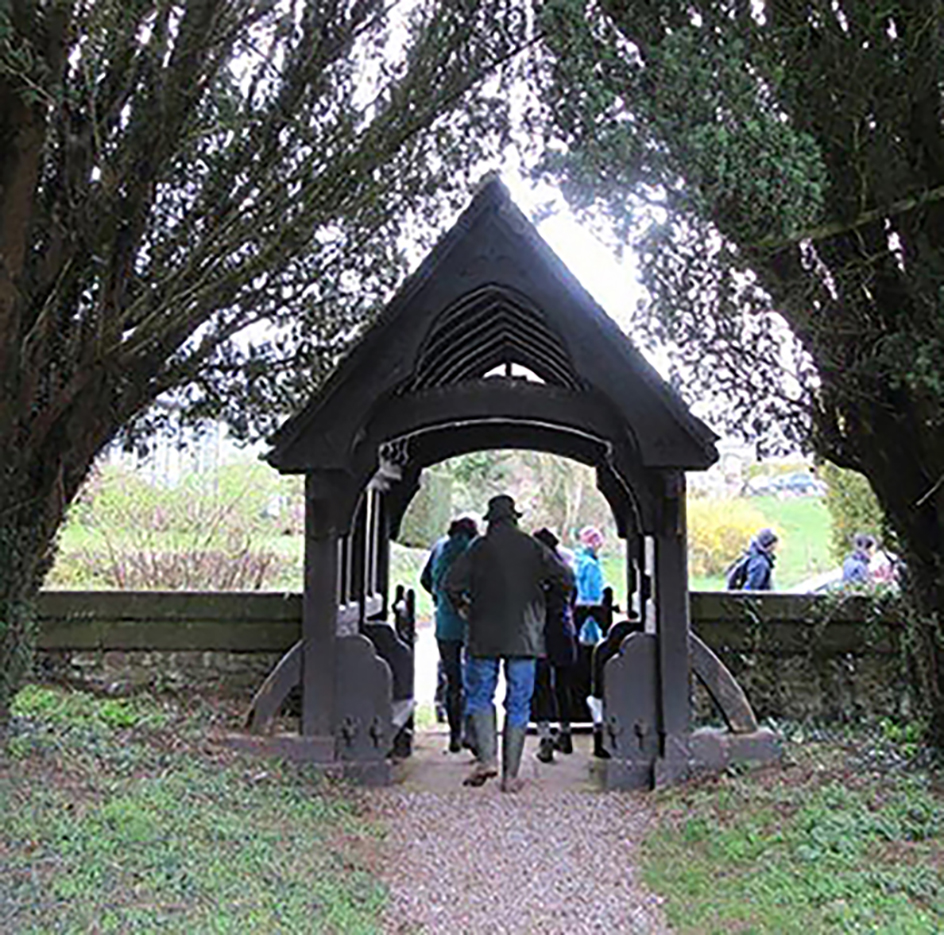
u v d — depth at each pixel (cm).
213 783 611
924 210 594
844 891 453
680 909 473
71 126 573
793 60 548
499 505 744
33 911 391
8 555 613
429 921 466
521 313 810
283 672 733
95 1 501
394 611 1055
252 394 814
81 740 664
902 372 575
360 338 727
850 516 1217
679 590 716
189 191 695
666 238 516
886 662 851
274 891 454
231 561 1339
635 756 713
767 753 705
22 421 600
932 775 639
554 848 577
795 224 490
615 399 702
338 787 686
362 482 731
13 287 514
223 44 568
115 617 893
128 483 1345
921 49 551
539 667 830
